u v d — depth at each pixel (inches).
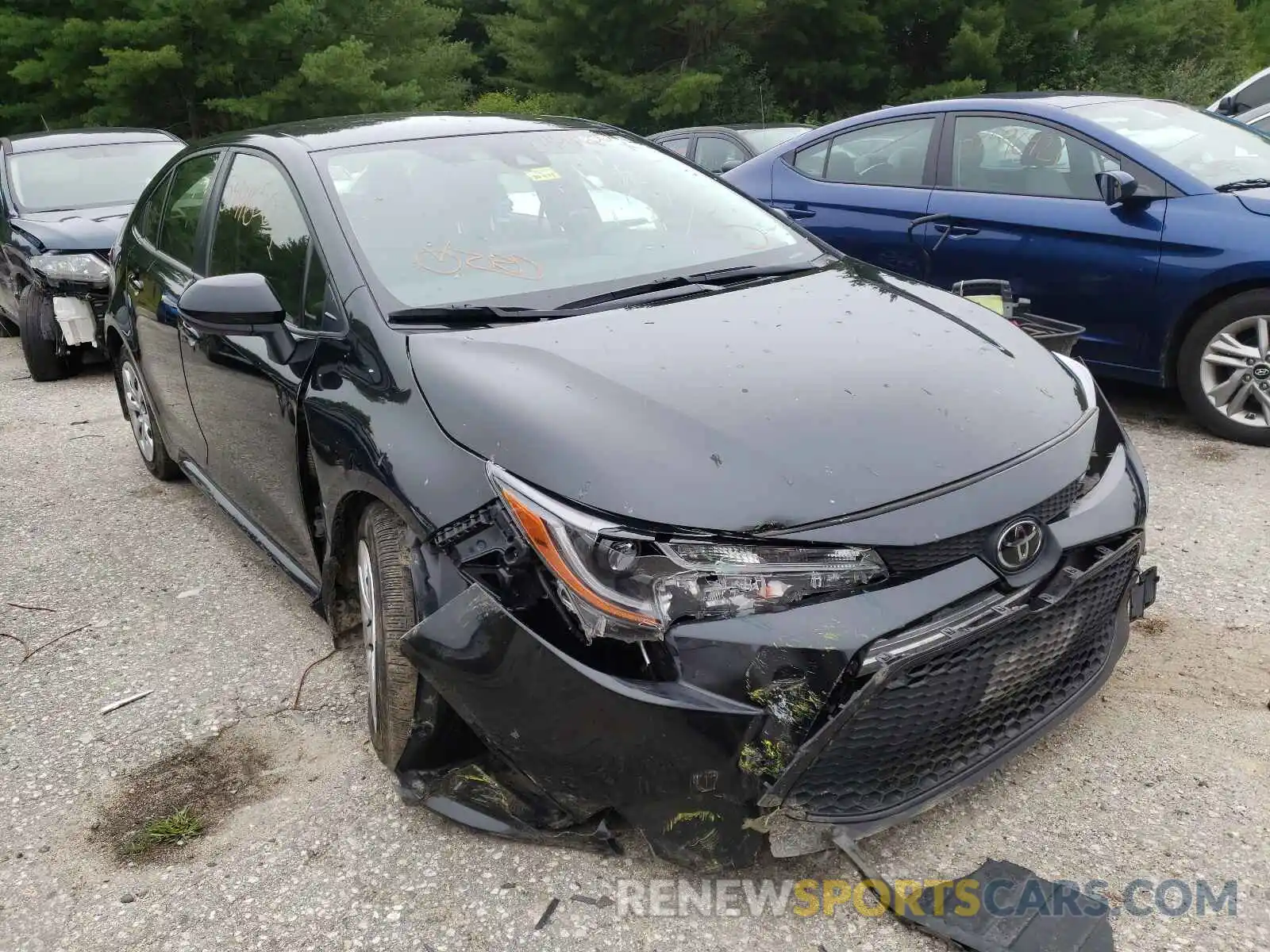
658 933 85.0
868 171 227.3
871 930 84.0
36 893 95.3
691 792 80.3
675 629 80.0
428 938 86.4
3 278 328.8
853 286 123.2
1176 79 1003.3
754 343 102.8
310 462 119.5
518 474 86.8
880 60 1069.1
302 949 86.5
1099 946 80.1
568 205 132.3
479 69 1337.4
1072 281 195.2
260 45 799.7
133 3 769.6
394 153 133.7
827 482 83.5
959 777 88.8
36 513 191.5
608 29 998.4
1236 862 88.7
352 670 129.5
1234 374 183.3
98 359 317.7
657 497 81.6
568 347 101.3
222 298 116.8
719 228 137.0
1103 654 102.7
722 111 988.6
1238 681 114.0
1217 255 178.2
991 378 100.7
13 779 112.6
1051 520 91.5
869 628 80.0
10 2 812.0
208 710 123.0
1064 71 1066.1
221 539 173.8
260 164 140.7
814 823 83.7
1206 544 147.6
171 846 100.2
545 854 94.1
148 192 191.3
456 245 121.0
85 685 131.0
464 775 98.1
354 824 100.5
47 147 337.4
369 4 880.9
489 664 85.1
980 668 86.2
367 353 107.1
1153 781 99.0
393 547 99.0
